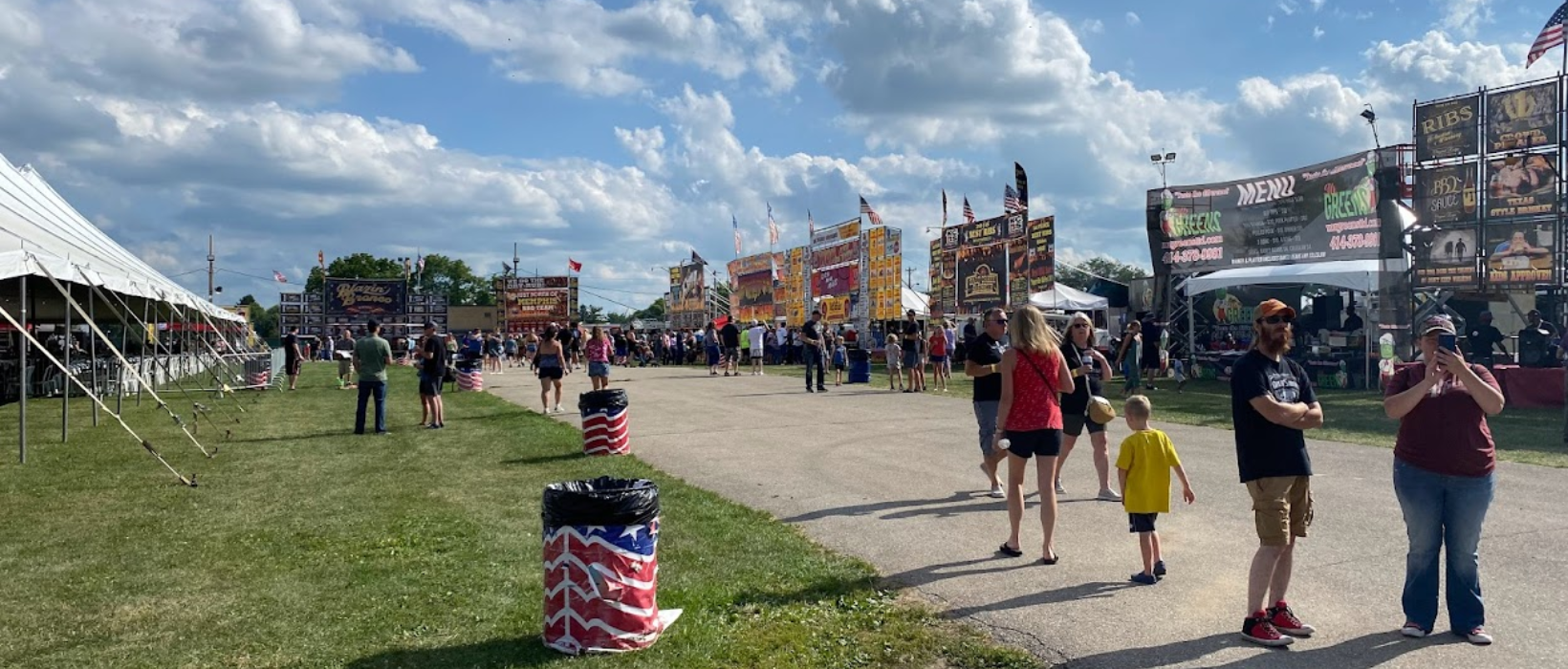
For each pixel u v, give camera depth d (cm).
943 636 507
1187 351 2686
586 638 480
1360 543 688
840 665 469
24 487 959
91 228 2356
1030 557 664
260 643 498
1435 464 481
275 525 779
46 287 2073
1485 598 557
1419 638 492
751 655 479
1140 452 597
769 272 5403
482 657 476
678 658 474
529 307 7012
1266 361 497
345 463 1133
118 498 902
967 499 873
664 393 2216
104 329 3566
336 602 566
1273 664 461
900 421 1545
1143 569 614
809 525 776
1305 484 498
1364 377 2212
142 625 529
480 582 604
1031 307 663
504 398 2202
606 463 1109
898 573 627
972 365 866
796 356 4197
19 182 1950
